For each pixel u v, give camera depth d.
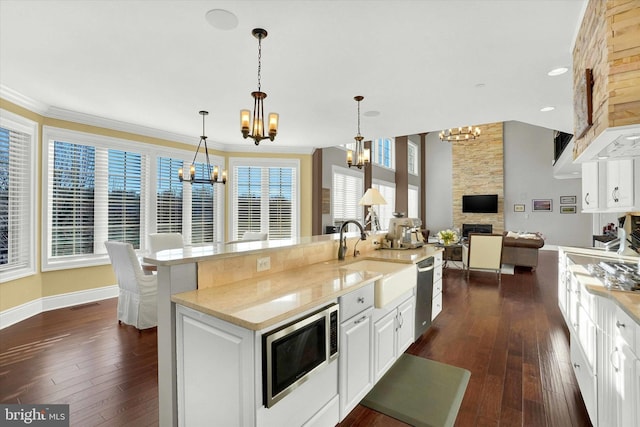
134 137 4.76
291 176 6.46
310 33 2.26
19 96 3.43
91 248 4.36
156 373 2.40
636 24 1.53
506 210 10.29
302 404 1.48
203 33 2.26
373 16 2.06
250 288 1.73
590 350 1.86
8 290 3.44
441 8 1.98
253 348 1.25
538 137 9.88
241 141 5.91
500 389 2.22
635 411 1.25
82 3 1.93
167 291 1.59
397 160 9.63
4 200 3.44
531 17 2.07
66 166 4.10
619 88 1.56
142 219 4.90
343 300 1.75
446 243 6.85
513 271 6.43
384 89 3.29
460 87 3.21
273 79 3.04
